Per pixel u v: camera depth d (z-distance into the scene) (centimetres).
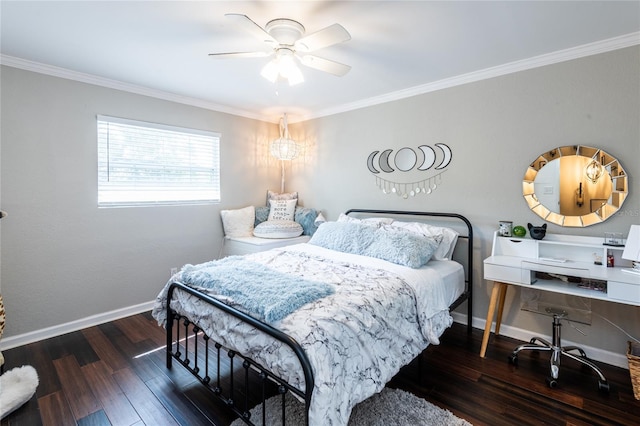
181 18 190
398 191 336
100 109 292
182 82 300
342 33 168
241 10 181
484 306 286
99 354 242
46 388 200
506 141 268
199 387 202
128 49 231
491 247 279
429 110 310
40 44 223
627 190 218
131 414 178
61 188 274
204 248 377
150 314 320
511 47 230
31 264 261
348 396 137
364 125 361
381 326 168
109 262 303
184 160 357
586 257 234
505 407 184
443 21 193
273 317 148
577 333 244
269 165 441
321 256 267
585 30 206
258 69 268
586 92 232
